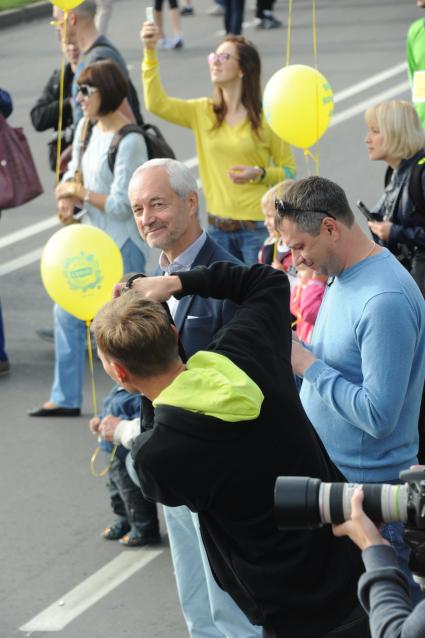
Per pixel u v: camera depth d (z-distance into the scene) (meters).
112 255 11.48
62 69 15.66
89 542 10.96
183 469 6.29
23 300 17.31
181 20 35.09
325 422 7.80
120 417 10.00
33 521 11.42
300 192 7.43
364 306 7.38
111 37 33.19
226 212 14.16
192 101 14.27
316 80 12.41
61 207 13.55
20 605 10.00
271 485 6.45
